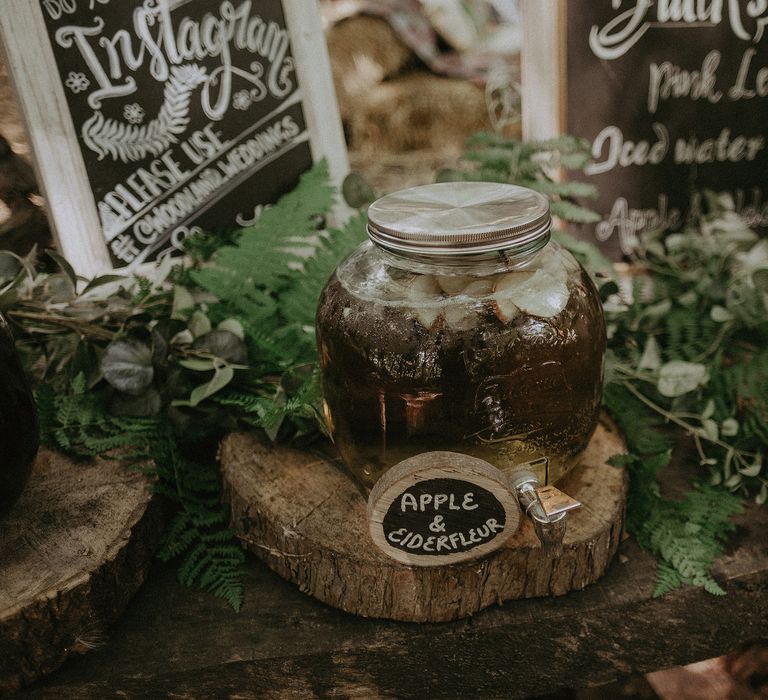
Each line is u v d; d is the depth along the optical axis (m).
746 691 1.12
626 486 0.82
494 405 0.66
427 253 0.63
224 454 0.87
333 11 1.83
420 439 0.68
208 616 0.79
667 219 1.28
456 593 0.74
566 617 0.76
